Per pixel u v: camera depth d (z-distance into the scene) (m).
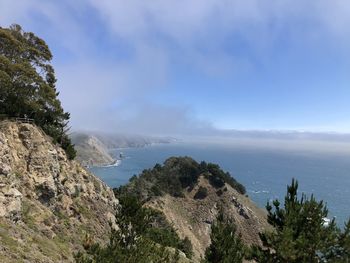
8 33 58.59
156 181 161.75
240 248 27.12
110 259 22.02
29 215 35.03
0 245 24.38
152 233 64.94
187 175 171.50
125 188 146.88
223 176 171.25
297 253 16.78
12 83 55.56
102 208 55.03
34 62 66.12
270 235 17.94
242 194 174.50
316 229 17.38
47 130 58.50
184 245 85.19
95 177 63.12
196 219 145.75
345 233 17.30
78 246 36.69
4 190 31.03
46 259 26.88
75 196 50.84
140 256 23.33
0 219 28.34
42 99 62.16
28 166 43.41
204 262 26.69
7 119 48.34
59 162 52.72
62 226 38.75
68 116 68.50
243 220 145.00
